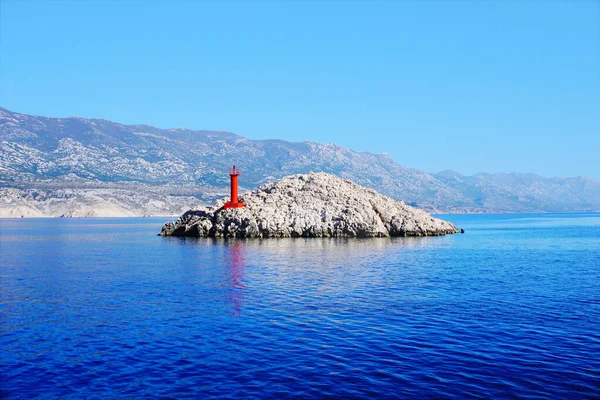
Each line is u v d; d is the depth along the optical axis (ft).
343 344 97.14
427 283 166.81
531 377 80.69
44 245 344.28
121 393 75.82
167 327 109.40
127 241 375.25
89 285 163.32
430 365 85.81
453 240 373.61
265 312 123.24
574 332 104.63
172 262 225.56
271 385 78.13
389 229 395.55
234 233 361.10
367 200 397.39
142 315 120.37
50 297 142.82
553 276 185.16
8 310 126.11
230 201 388.78
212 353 92.32
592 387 76.89
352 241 336.08
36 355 91.76
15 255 269.44
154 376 81.87
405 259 237.25
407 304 132.67
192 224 394.93
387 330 106.63
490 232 540.93
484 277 181.37
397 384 78.23
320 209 374.84
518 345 96.07
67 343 98.48
